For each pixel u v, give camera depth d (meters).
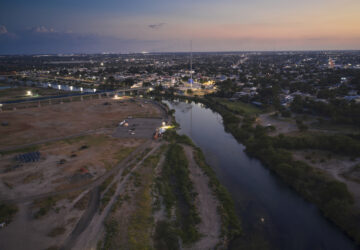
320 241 56.91
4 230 55.38
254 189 79.00
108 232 55.03
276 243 55.91
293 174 82.19
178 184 78.56
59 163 90.25
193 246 52.88
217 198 71.12
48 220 58.97
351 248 55.03
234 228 59.53
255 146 108.19
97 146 110.19
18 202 66.00
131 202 66.94
